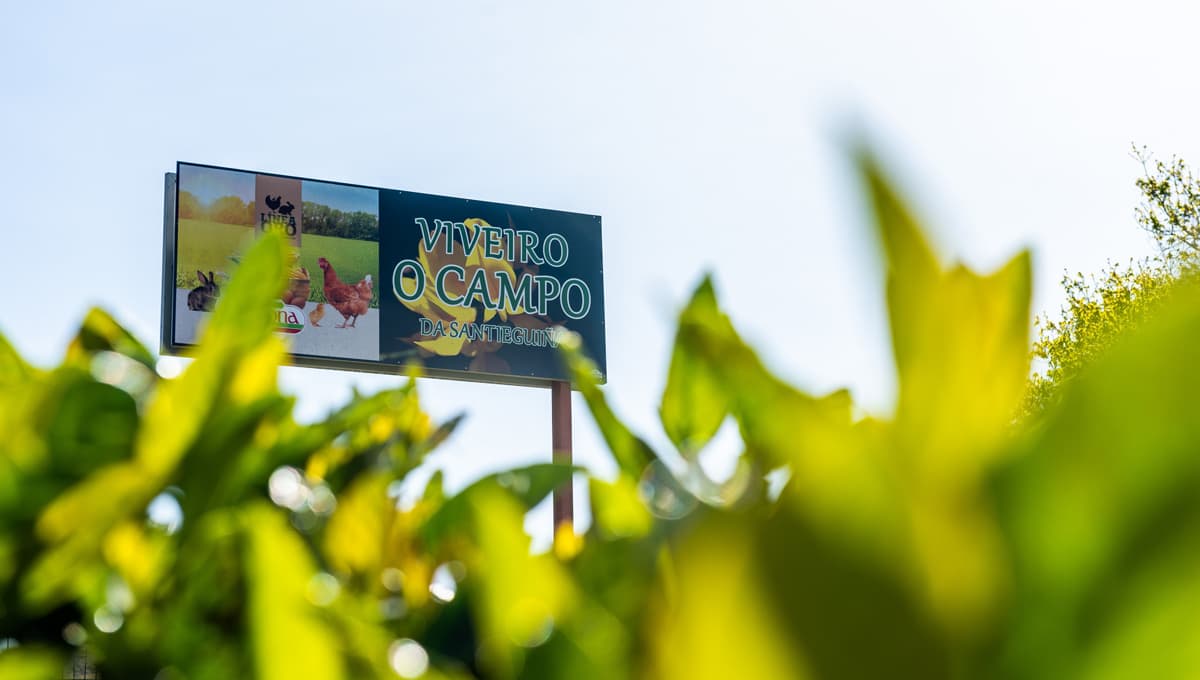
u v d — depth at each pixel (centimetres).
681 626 23
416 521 62
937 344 23
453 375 1506
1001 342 25
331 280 1470
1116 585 20
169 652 46
